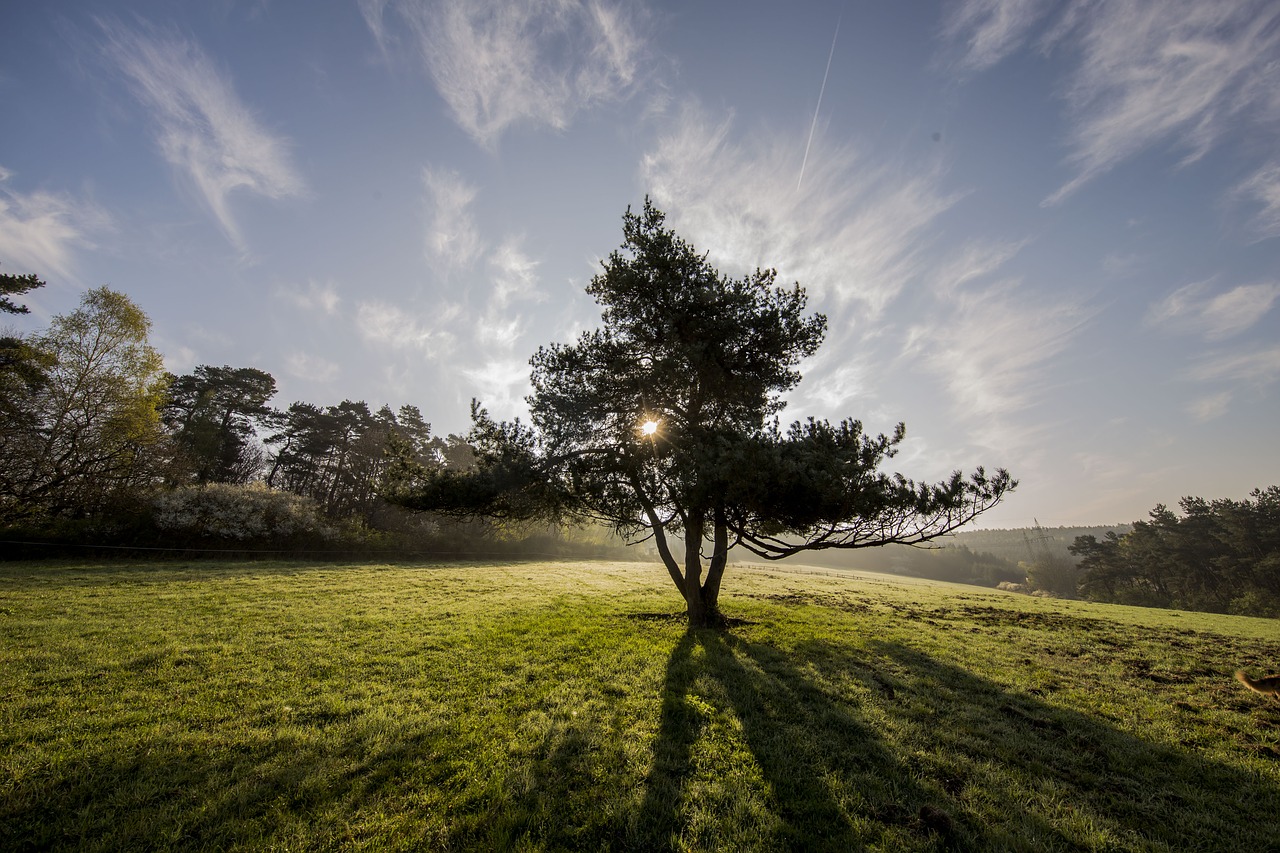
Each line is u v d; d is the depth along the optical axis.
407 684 6.73
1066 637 12.38
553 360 12.59
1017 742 5.48
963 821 3.90
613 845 3.50
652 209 13.11
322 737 4.93
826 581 30.83
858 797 4.16
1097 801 4.30
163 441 27.72
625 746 5.01
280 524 26.11
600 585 21.06
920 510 9.04
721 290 12.10
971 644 11.04
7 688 5.98
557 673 7.48
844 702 6.70
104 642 8.18
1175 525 50.06
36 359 21.69
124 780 4.05
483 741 4.98
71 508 23.09
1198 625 15.87
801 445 9.27
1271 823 4.03
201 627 9.57
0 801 3.65
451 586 17.84
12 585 13.19
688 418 11.91
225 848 3.31
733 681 7.42
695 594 12.25
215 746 4.68
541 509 12.71
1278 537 42.75
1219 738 5.80
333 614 11.45
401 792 4.02
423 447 46.91
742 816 3.88
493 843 3.41
